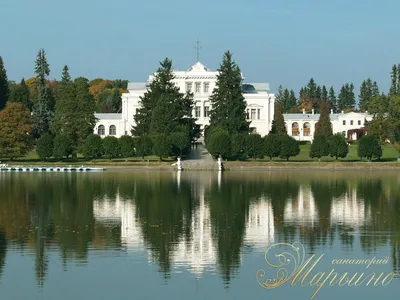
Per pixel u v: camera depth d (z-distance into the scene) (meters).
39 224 137.88
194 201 173.38
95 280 97.62
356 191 197.00
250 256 110.44
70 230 131.25
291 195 186.62
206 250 114.25
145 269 102.75
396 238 123.56
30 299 90.44
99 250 114.06
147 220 142.88
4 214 151.38
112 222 140.25
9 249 114.50
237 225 136.88
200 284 96.31
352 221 141.50
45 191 197.25
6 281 97.12
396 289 95.12
